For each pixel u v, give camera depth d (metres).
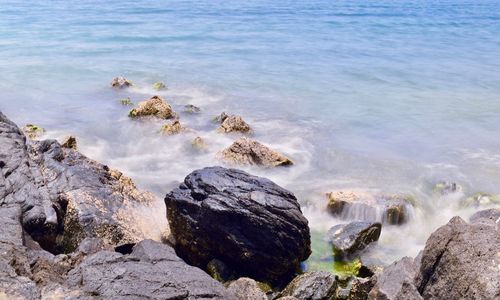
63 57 44.12
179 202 14.45
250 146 21.56
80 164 16.97
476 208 18.31
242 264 13.81
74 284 9.79
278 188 14.74
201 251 14.23
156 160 22.14
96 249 12.34
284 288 13.51
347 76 39.84
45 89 33.88
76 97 32.03
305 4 95.69
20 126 26.17
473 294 8.47
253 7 88.56
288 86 36.41
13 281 9.50
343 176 21.02
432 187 20.20
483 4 99.69
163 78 37.84
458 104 32.44
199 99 32.28
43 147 17.25
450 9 89.94
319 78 39.00
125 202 15.50
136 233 14.49
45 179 15.47
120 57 44.97
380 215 17.06
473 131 27.30
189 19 71.00
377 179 20.78
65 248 13.97
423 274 9.77
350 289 12.48
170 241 14.91
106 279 10.01
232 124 25.17
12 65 40.47
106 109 29.33
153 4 88.94
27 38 52.31
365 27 67.31
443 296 9.08
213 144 23.75
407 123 28.55
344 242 15.22
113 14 73.50
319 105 31.80
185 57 45.88
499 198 18.80
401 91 35.53
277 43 54.00
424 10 87.94
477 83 37.97
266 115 29.34
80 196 14.81
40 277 9.93
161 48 49.81
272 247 13.59
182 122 27.00
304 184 20.05
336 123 28.30
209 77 38.50
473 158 23.41
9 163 15.41
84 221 14.02
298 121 28.44
